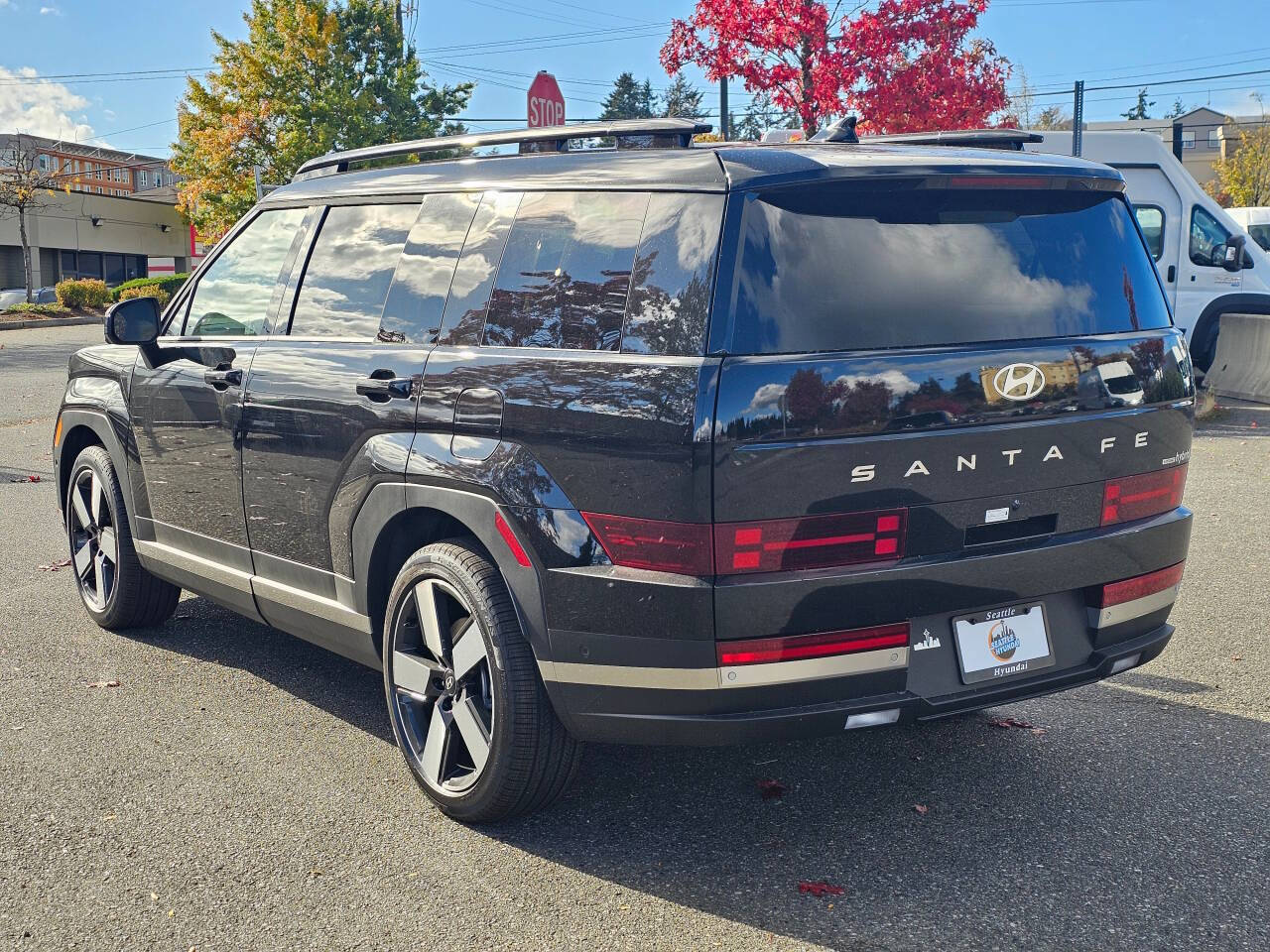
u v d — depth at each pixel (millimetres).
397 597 3889
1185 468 3781
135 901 3281
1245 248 13352
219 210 39125
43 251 53375
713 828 3715
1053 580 3436
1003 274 3416
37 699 4863
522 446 3443
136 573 5531
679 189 3330
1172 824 3674
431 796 3828
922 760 4219
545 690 3482
